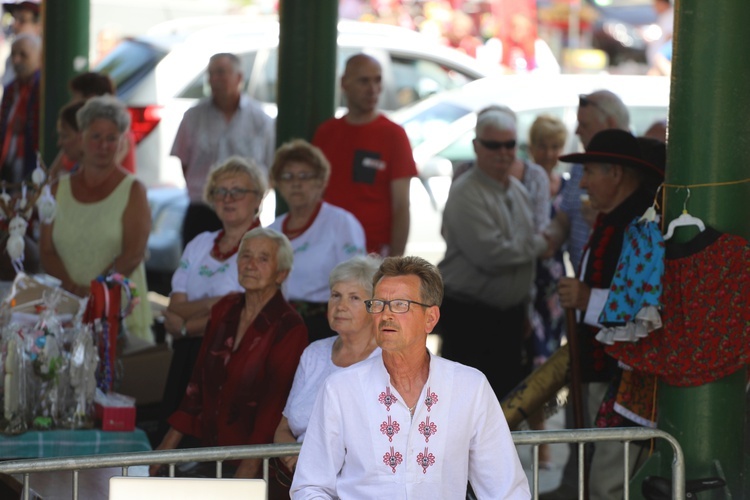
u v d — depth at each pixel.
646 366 15.27
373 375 12.05
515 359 22.80
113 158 21.47
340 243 20.17
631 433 13.90
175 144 28.64
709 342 14.95
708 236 14.97
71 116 24.14
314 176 20.17
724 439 15.11
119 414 16.66
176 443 16.70
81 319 17.52
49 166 30.16
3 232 20.77
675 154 15.15
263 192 19.44
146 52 36.28
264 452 13.23
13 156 31.78
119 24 51.47
